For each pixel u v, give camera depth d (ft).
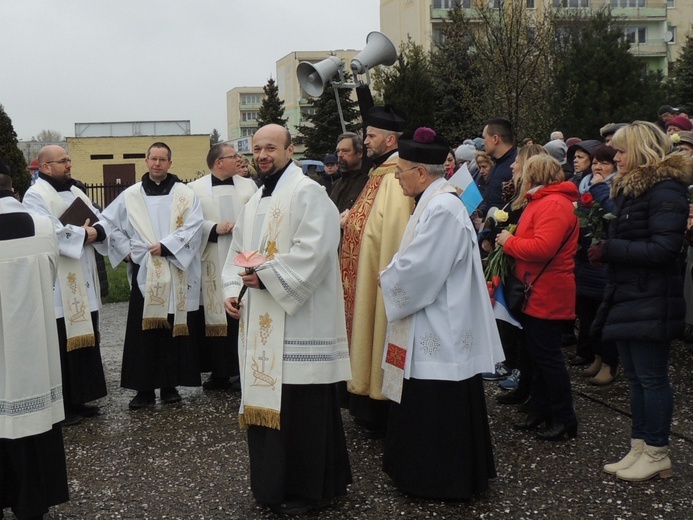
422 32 126.52
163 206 19.89
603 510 12.48
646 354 13.26
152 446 16.35
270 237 12.81
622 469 13.78
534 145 17.76
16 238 11.78
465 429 12.82
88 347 18.65
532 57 55.83
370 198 16.47
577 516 12.30
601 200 19.38
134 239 19.56
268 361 12.44
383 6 141.59
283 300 12.21
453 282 12.91
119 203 19.97
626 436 15.85
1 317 11.59
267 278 12.22
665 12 132.26
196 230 19.79
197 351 20.06
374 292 16.06
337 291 12.89
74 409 18.51
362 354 16.05
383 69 79.61
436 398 12.83
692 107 81.30
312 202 12.53
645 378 13.39
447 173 23.91
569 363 21.77
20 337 11.60
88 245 19.08
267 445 12.44
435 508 12.78
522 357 17.99
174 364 19.69
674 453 14.83
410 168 13.30
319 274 12.37
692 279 20.86
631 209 13.21
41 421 11.71
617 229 13.48
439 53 78.02
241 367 12.93
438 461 12.82
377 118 16.60
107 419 18.52
